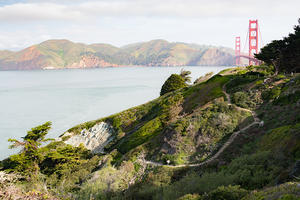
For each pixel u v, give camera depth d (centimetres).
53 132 7894
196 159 3020
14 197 933
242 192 1166
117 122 6694
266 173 1692
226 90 5291
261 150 2441
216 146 3088
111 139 6412
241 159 2197
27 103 13462
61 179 3325
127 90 17538
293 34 5241
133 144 4591
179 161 3081
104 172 3089
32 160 3597
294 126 2408
